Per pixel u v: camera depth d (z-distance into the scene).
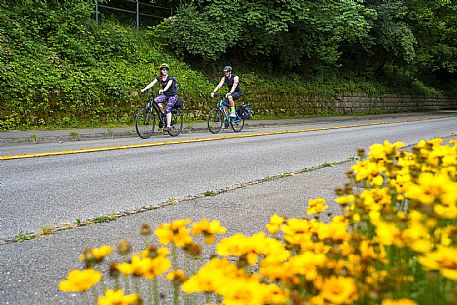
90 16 16.94
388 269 1.56
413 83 34.69
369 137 11.90
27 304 2.43
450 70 32.28
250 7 19.50
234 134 12.72
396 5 25.77
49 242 3.46
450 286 1.44
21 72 12.34
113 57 15.79
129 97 14.40
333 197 4.98
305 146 9.76
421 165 2.63
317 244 1.61
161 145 9.75
